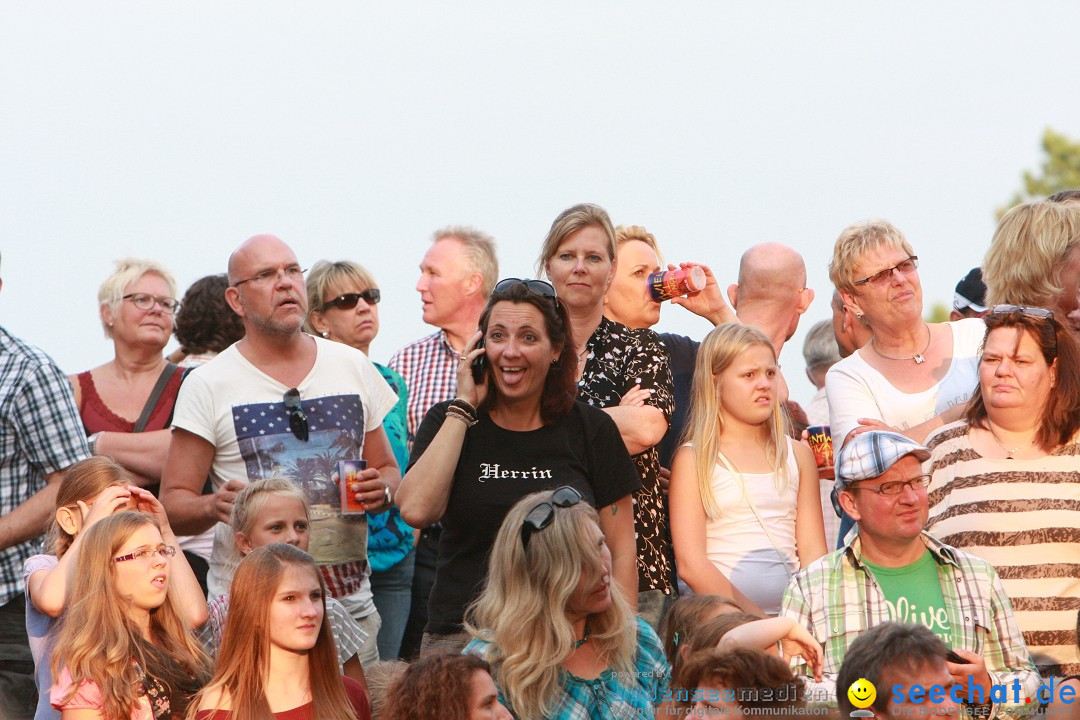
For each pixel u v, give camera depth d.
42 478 15.74
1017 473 12.93
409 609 17.00
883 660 10.16
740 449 14.51
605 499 13.57
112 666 11.58
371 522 16.61
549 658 11.14
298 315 15.63
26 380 15.50
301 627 11.60
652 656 12.14
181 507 15.05
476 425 13.51
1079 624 11.51
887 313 15.12
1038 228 14.63
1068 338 13.05
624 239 17.16
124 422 17.53
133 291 17.64
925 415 14.89
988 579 12.04
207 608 13.95
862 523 12.14
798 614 12.13
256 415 15.40
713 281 16.88
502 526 11.80
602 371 15.04
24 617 15.28
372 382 16.36
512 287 13.53
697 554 14.02
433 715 10.38
